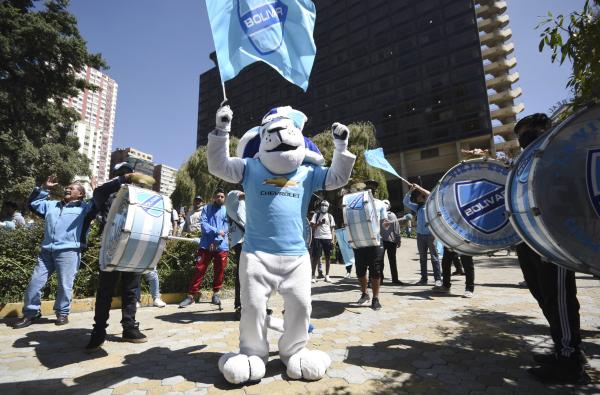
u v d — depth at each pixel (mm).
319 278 9430
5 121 21234
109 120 141750
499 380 2689
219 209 6008
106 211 4086
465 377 2750
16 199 21375
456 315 4758
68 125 27375
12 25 19109
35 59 20547
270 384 2656
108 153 139000
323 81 59656
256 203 2895
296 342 2861
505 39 56375
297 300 2814
